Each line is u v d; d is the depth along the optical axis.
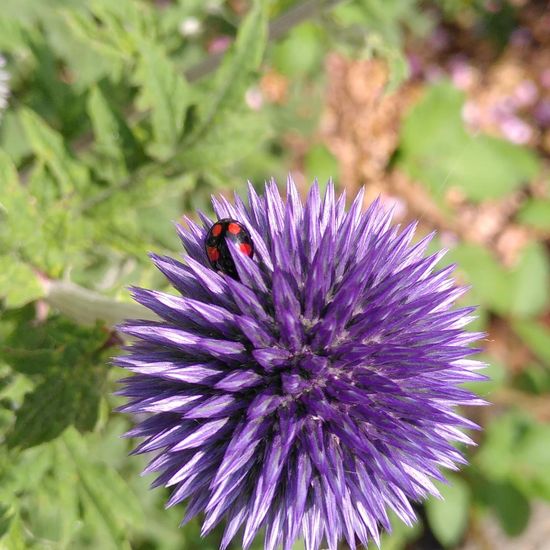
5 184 0.07
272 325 0.06
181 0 0.10
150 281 0.08
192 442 0.05
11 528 0.07
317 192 0.06
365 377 0.06
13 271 0.07
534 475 0.13
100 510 0.08
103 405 0.07
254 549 0.10
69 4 0.10
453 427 0.06
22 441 0.07
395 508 0.06
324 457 0.05
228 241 0.06
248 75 0.08
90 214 0.08
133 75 0.09
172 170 0.08
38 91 0.09
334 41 0.10
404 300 0.06
